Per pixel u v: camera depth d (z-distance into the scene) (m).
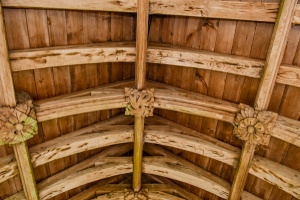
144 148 5.50
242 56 3.60
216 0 3.21
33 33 3.28
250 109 3.56
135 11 3.35
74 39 3.69
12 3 2.75
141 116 4.18
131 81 4.72
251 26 3.43
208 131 4.57
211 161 4.80
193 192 5.46
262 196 4.44
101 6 3.19
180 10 3.37
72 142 4.14
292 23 2.92
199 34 3.89
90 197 5.36
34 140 3.94
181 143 4.54
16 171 3.78
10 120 3.21
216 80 4.08
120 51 3.75
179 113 4.82
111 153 5.14
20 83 3.47
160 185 5.57
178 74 4.47
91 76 4.23
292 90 3.46
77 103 3.76
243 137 3.71
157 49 3.81
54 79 3.79
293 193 3.68
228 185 4.59
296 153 3.75
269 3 2.95
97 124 4.67
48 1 2.91
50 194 4.33
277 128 3.47
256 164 3.95
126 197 5.28
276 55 3.08
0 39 2.80
